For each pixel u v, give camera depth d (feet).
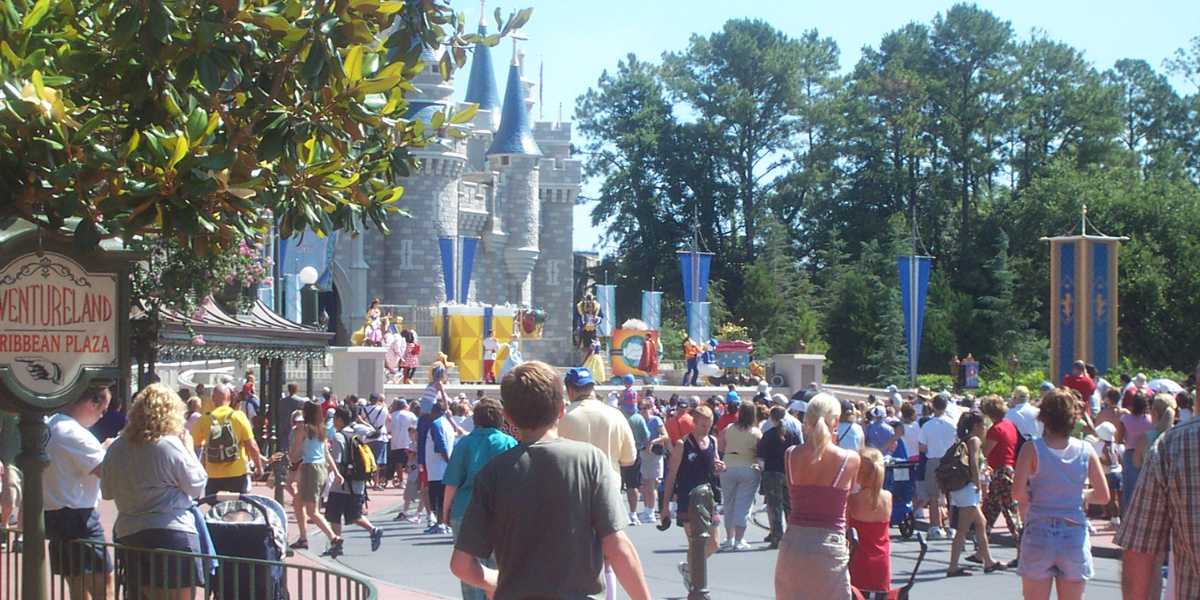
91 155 24.17
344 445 57.52
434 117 32.09
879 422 70.03
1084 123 277.64
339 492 57.26
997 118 277.03
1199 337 218.38
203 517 31.45
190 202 25.36
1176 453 18.43
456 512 31.53
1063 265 113.60
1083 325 112.68
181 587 26.03
